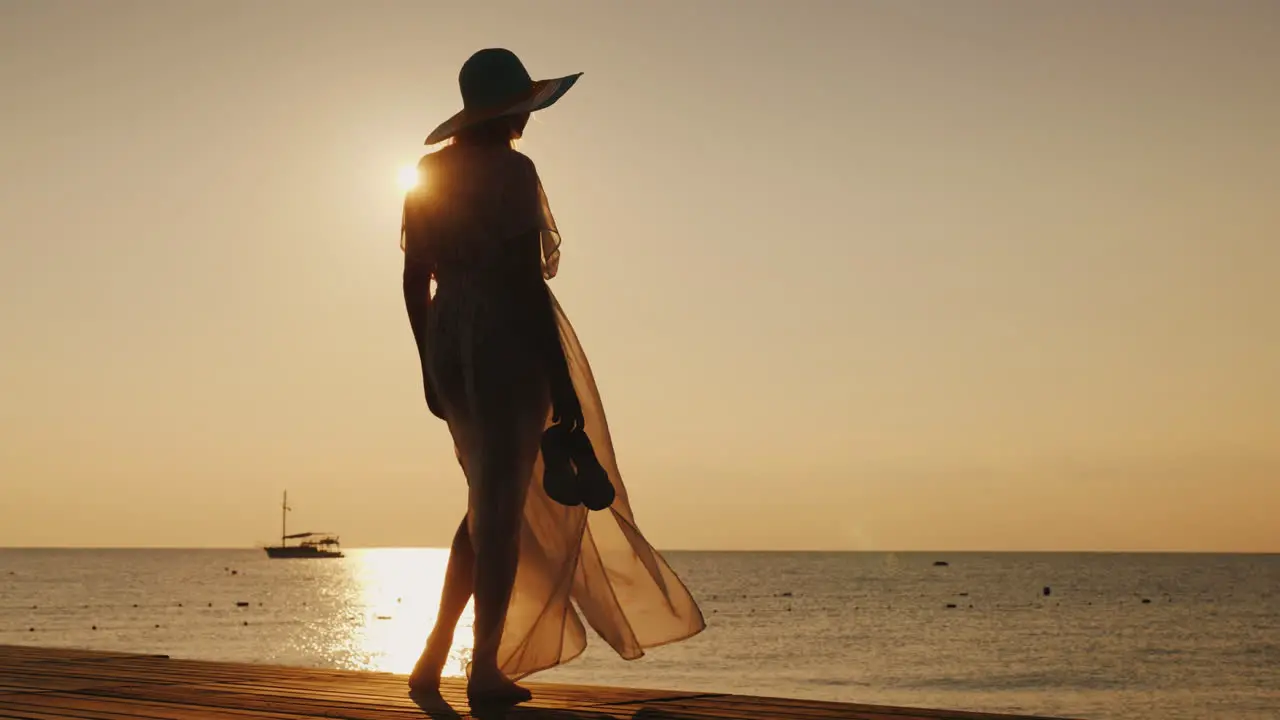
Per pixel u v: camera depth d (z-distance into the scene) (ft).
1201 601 361.30
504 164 11.48
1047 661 173.06
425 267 11.91
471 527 11.18
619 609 11.44
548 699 10.93
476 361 11.14
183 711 9.93
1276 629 243.40
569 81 11.69
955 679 149.38
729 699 10.99
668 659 175.52
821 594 408.26
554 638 11.50
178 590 434.71
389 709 10.19
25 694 11.13
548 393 11.34
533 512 11.56
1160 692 138.82
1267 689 142.31
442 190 11.63
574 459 10.78
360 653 178.81
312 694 11.23
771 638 216.13
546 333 11.13
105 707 10.17
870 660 173.17
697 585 495.82
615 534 11.51
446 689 11.62
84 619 266.98
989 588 462.19
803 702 10.77
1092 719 114.62
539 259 11.35
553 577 11.45
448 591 11.75
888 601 360.69
